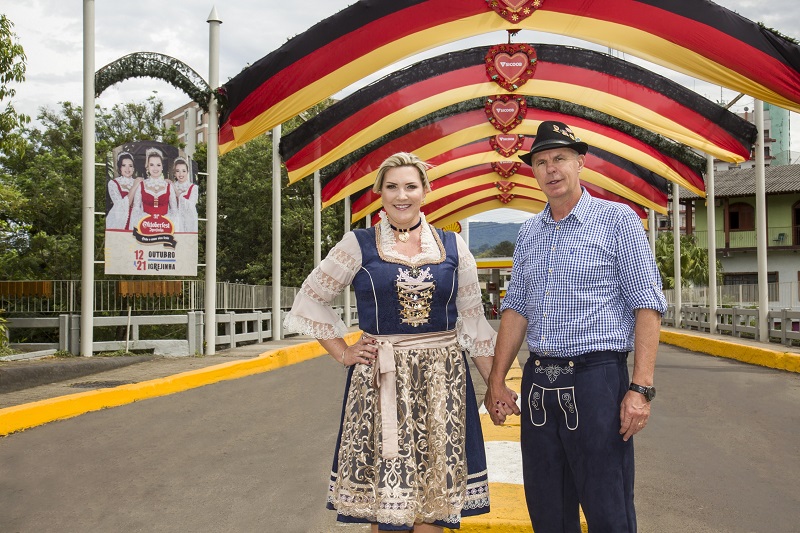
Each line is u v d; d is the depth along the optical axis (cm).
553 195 335
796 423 771
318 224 2228
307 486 538
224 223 3256
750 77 1262
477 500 338
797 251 3603
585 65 1594
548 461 325
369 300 342
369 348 337
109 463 604
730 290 2252
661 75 1561
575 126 1975
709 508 484
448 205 3077
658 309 316
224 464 600
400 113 1670
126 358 1226
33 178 2016
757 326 1678
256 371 1282
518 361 1348
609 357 317
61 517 470
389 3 1240
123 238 1323
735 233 3722
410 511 319
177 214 1354
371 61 1319
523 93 1672
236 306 1702
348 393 344
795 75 1230
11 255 1812
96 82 1287
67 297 1351
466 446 339
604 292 322
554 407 322
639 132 1898
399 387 332
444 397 336
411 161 345
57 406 796
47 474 571
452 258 349
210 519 466
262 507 489
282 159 1656
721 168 5125
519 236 358
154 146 1341
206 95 1366
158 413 832
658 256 3456
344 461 335
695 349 1789
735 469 584
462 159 2308
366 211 2570
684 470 581
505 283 5291
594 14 1262
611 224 326
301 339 1897
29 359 1187
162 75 1323
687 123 1609
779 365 1293
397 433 326
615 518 309
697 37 1237
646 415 310
